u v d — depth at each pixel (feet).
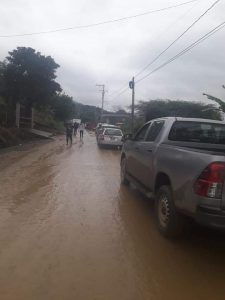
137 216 15.28
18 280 9.29
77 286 9.10
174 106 87.56
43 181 22.47
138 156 16.97
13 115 67.15
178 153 11.97
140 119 96.32
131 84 80.48
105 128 53.06
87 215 15.17
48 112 112.68
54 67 75.77
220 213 10.05
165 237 12.68
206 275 10.03
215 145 14.75
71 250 11.32
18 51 73.20
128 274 9.88
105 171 27.61
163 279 9.68
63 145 54.44
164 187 12.72
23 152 40.81
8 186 20.68
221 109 39.83
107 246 11.78
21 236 12.39
